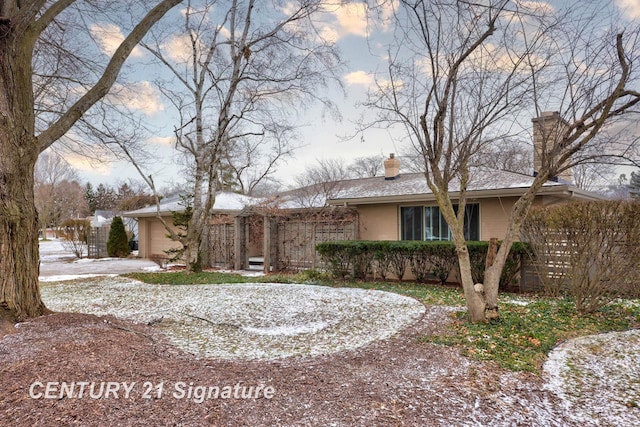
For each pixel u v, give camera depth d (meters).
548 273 7.39
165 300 7.28
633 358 4.09
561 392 3.21
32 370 3.17
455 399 2.99
